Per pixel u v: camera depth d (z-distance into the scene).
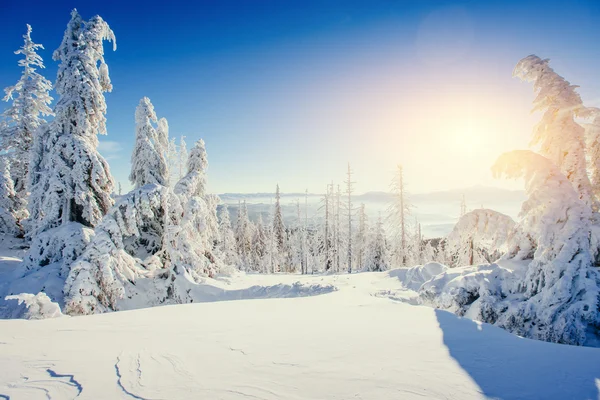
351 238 39.44
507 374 4.61
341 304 10.61
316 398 3.88
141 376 4.58
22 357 5.36
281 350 5.65
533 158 10.76
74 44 19.33
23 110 26.36
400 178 31.56
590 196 11.66
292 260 51.97
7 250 22.64
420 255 42.47
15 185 27.23
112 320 8.31
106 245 16.03
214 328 7.33
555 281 9.16
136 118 22.67
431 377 4.48
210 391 4.10
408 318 8.28
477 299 10.48
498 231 12.64
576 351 5.66
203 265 19.64
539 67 12.79
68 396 4.03
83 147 18.41
